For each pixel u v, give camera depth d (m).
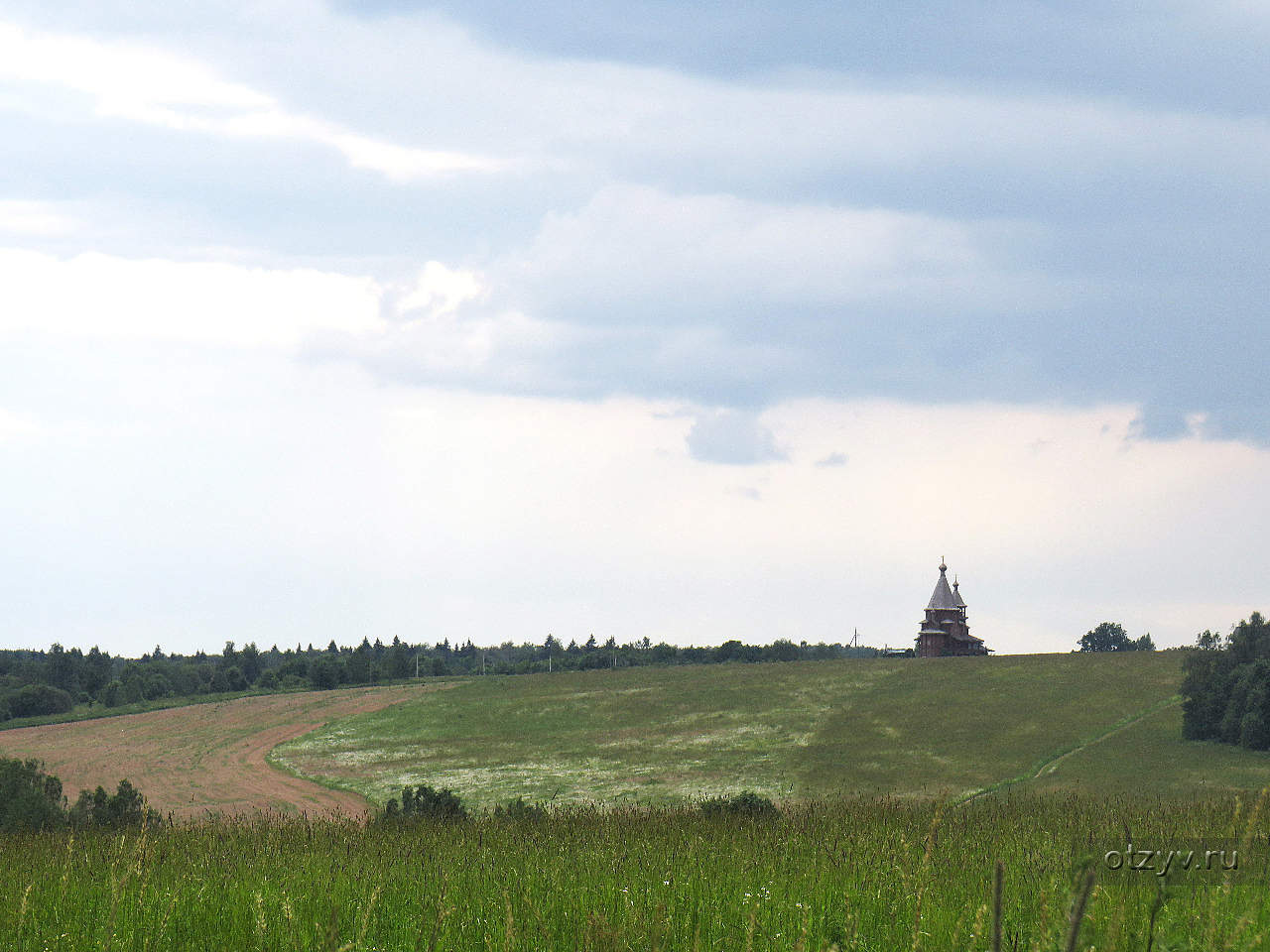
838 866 14.18
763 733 103.38
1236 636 90.06
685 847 17.27
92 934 9.97
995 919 5.46
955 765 81.94
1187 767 75.50
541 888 12.27
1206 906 8.37
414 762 98.88
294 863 16.00
